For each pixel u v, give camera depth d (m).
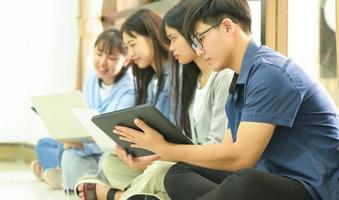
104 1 4.95
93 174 2.83
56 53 5.53
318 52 2.72
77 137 2.80
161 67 2.66
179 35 2.26
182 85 2.47
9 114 6.20
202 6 1.77
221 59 1.79
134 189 2.19
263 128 1.62
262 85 1.64
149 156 2.16
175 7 2.29
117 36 3.25
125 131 1.93
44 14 5.85
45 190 3.94
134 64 2.77
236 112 1.87
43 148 4.06
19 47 6.18
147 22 2.66
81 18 4.87
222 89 2.29
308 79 1.70
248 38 1.80
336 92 2.55
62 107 2.75
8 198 3.60
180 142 1.85
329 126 1.69
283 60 1.71
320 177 1.63
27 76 6.14
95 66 3.27
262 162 1.77
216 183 1.98
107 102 3.21
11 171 5.17
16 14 6.16
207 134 2.38
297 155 1.68
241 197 1.58
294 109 1.63
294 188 1.61
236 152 1.66
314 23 2.75
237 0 1.77
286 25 2.87
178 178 1.98
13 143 6.18
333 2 2.64
